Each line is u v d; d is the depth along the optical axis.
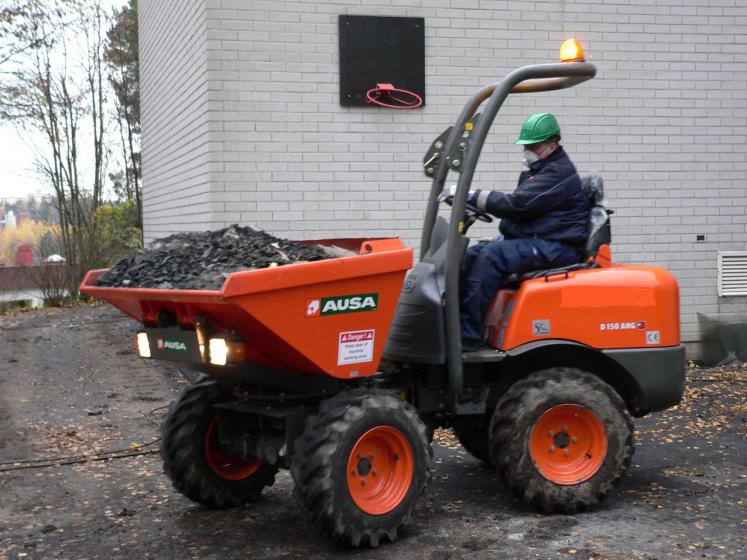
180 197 10.62
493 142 9.55
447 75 9.30
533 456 5.25
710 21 10.04
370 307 4.71
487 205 5.50
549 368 5.55
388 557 4.61
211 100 8.73
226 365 4.74
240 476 5.62
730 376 9.42
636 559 4.48
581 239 5.64
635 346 5.57
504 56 9.46
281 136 8.91
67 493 5.93
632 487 5.86
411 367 5.57
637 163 9.99
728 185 10.23
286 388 4.98
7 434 7.45
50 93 21.05
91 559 4.71
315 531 5.12
